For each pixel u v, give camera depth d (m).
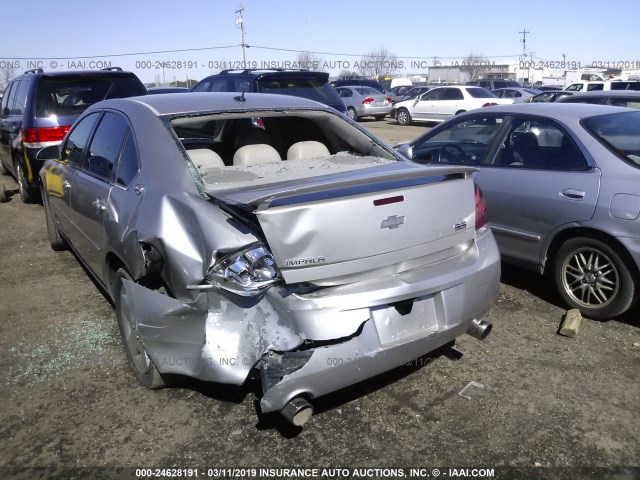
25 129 7.32
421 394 3.17
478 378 3.31
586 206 3.90
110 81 7.99
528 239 4.34
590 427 2.86
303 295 2.50
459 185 2.98
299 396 2.52
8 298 4.62
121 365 3.52
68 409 3.07
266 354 2.51
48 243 6.17
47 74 7.52
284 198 2.51
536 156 4.39
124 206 3.18
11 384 3.32
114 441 2.81
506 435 2.81
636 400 3.07
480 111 5.01
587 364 3.45
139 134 3.39
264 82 9.14
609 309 3.92
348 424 2.92
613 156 3.93
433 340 2.82
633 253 3.68
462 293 2.91
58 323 4.12
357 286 2.61
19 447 2.78
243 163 3.71
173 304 2.68
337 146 4.32
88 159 4.13
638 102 6.99
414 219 2.75
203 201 2.78
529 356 3.55
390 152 3.82
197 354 2.60
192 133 4.51
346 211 2.53
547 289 4.63
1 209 7.89
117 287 3.33
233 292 2.49
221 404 3.10
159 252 2.76
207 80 10.16
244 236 2.55
